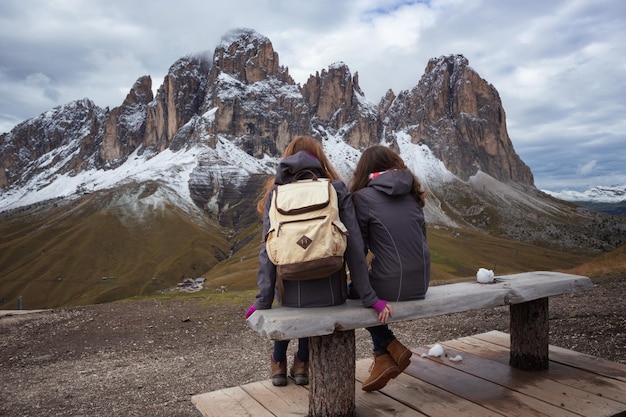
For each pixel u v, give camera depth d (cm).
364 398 434
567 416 383
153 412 670
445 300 404
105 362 983
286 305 385
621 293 1332
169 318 1370
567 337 888
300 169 393
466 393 437
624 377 468
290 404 423
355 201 419
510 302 442
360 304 390
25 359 1024
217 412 411
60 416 671
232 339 1141
